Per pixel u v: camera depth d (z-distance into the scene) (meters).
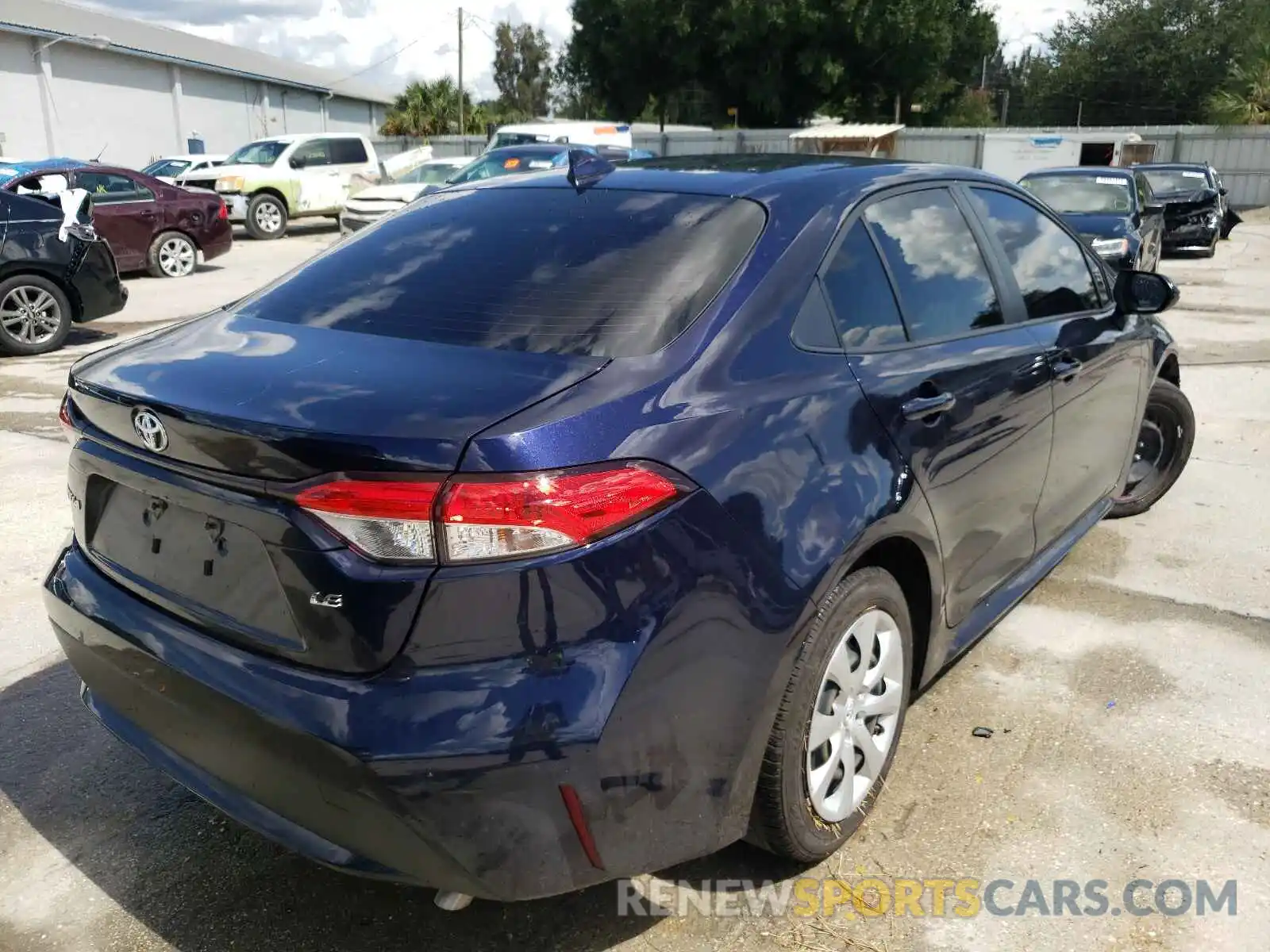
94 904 2.56
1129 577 4.37
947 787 2.95
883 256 2.87
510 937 2.44
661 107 41.12
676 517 2.06
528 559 1.91
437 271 2.70
